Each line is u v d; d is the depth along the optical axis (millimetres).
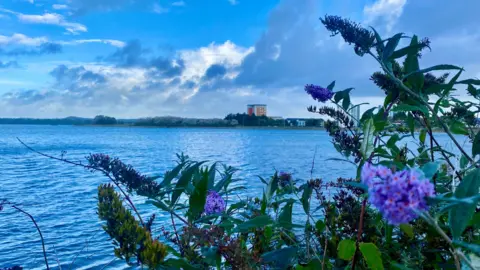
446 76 2695
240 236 2293
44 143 84125
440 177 2363
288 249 1923
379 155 2246
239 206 2590
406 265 1909
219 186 2414
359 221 2055
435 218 1224
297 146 73000
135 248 1662
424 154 2561
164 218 3617
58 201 16453
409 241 2119
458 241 1159
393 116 2609
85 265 5648
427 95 2504
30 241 9555
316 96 2418
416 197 962
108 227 1729
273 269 1896
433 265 2023
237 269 1730
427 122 2502
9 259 8141
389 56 2289
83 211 13812
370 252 1785
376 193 982
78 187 21391
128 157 41781
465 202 1037
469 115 2521
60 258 6695
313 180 2406
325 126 2271
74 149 60469
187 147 69688
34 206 15070
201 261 1880
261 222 1901
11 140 102375
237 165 30750
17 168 33625
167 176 2176
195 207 1984
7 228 11211
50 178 25766
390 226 2047
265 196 2689
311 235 2391
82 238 8625
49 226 11125
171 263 1649
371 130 1894
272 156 43062
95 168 2100
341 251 1917
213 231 1819
